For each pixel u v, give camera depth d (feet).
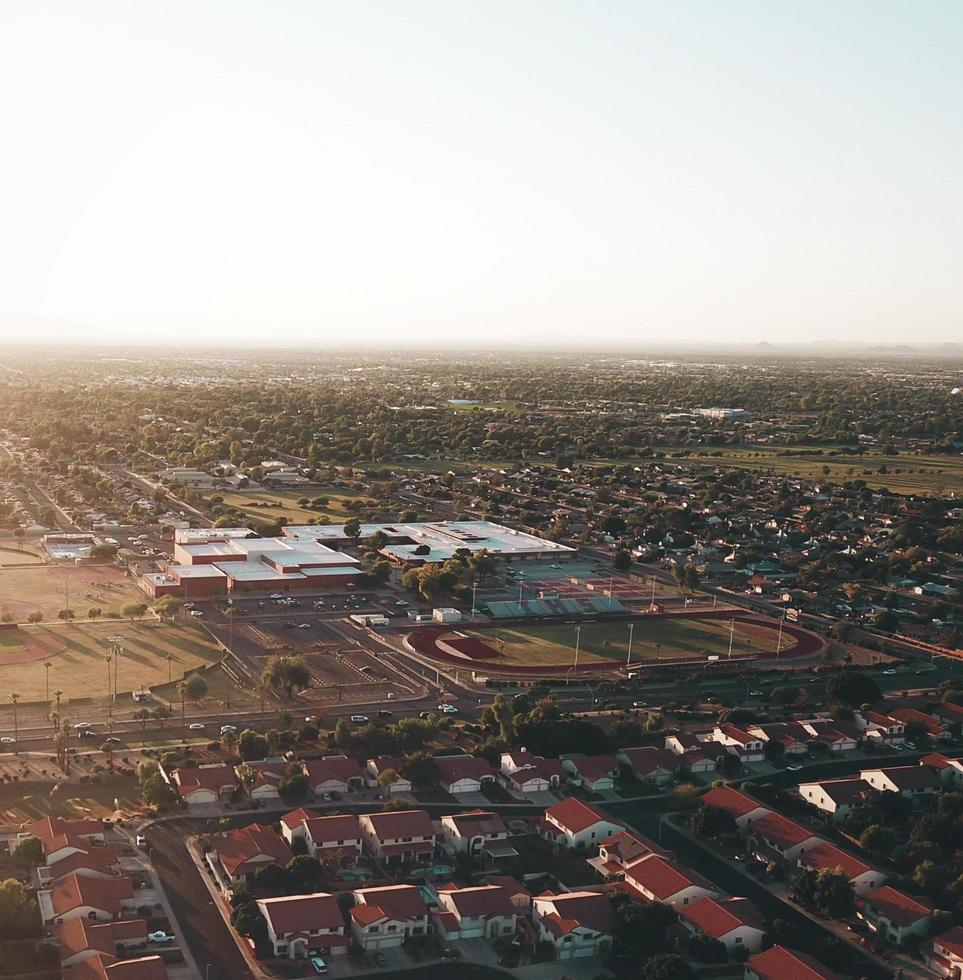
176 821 495.41
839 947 411.75
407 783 544.62
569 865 476.95
